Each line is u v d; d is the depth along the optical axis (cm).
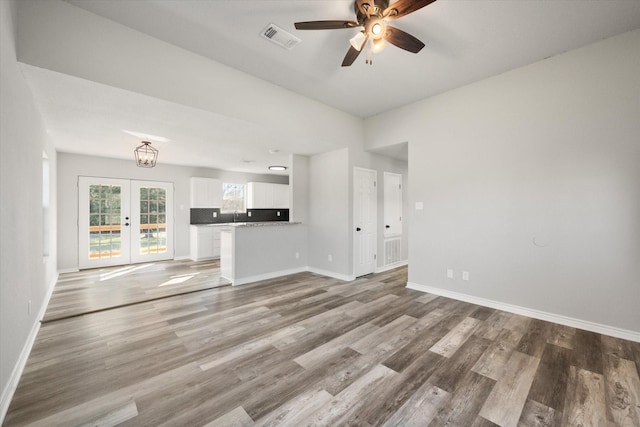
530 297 303
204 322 288
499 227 324
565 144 280
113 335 257
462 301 354
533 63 299
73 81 223
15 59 190
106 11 222
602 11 222
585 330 268
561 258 283
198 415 158
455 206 361
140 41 247
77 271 522
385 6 208
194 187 673
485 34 251
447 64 301
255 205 768
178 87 268
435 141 380
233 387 183
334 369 204
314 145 446
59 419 154
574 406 165
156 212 633
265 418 156
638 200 246
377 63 299
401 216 592
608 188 259
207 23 236
